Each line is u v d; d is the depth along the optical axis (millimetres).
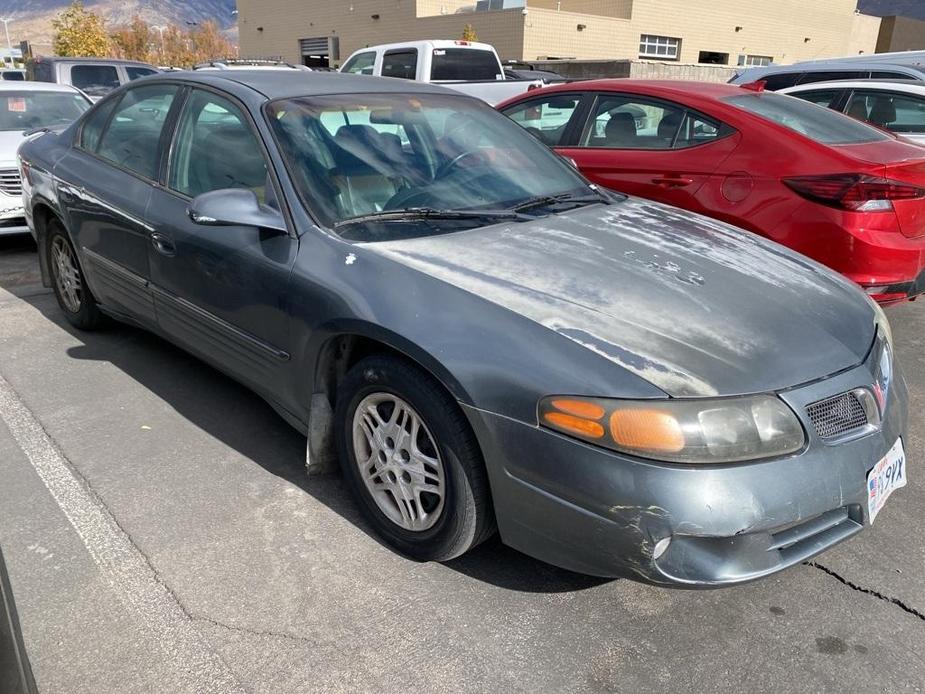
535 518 2164
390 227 2797
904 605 2412
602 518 2031
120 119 3973
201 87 3432
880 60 8812
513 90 11445
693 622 2328
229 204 2762
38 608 2309
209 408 3631
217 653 2156
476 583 2475
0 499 2859
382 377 2461
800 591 2475
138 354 4266
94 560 2529
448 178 3199
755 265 2777
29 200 4559
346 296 2523
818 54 38656
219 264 3025
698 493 1956
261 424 3484
